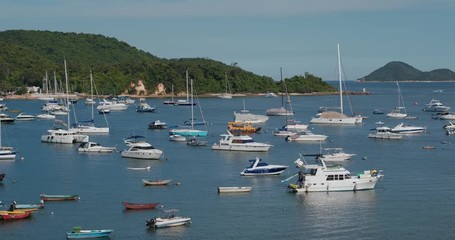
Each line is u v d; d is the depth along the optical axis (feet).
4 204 245.65
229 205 246.27
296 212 236.43
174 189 274.57
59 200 252.01
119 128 558.15
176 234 209.77
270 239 205.67
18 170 322.14
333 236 209.26
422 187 278.46
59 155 375.86
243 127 526.57
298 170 318.86
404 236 209.56
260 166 306.55
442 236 209.56
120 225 218.59
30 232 211.20
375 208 241.96
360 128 558.56
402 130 507.71
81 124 556.92
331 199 255.70
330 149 378.73
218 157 369.71
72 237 203.92
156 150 359.66
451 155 379.55
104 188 276.41
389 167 333.42
